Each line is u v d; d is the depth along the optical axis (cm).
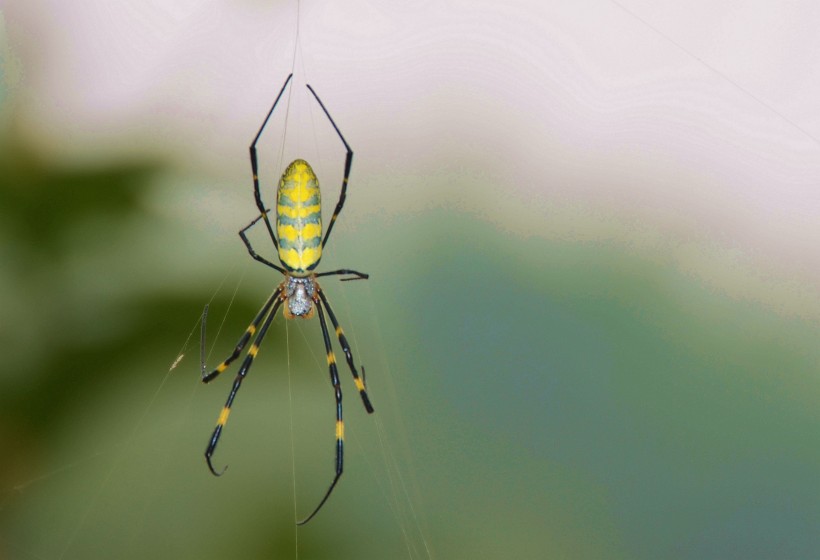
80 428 30
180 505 32
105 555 31
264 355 32
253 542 32
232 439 33
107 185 30
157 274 30
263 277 33
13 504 31
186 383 32
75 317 30
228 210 32
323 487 33
